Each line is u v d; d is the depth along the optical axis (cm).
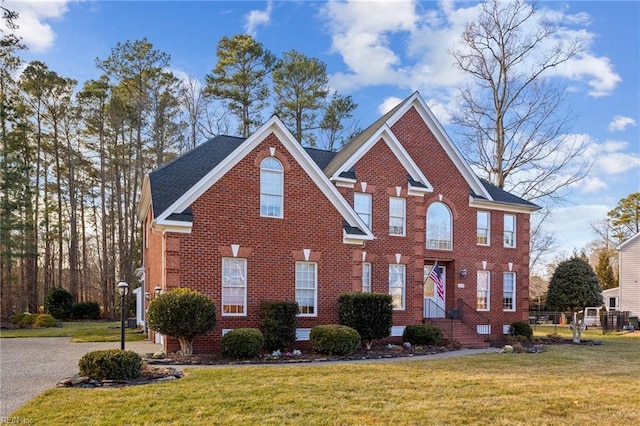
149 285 2417
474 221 2684
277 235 1897
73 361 1518
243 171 1856
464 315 2555
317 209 1992
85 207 5141
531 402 1020
